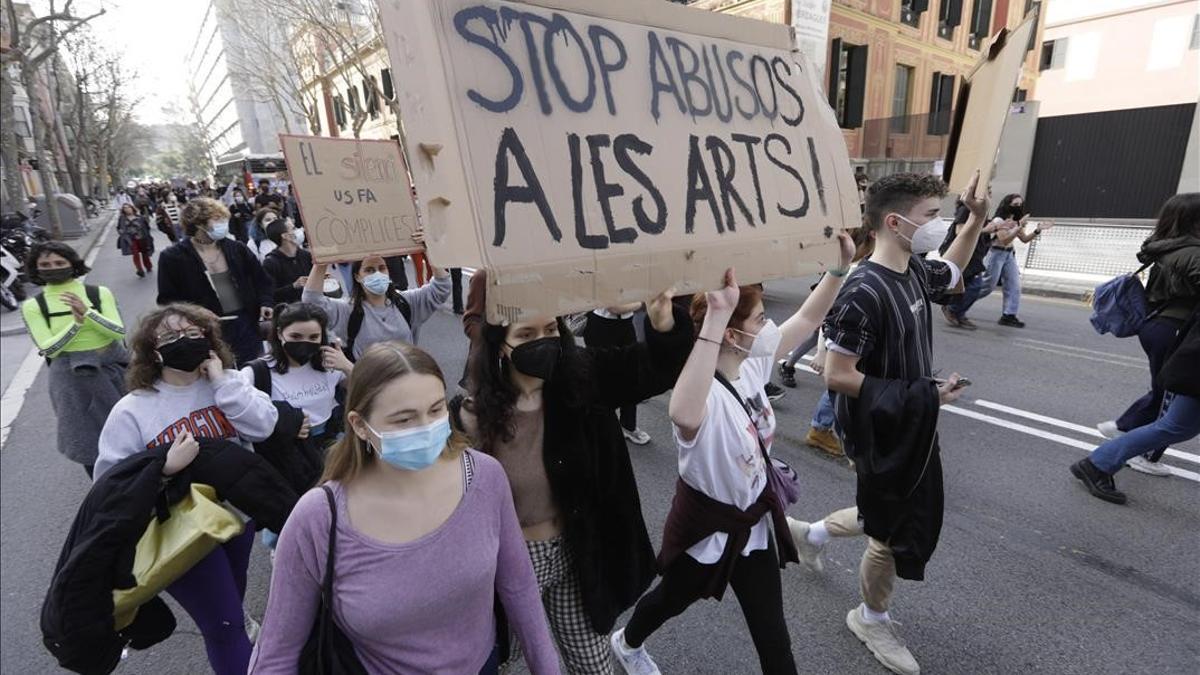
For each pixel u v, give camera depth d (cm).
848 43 1571
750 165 158
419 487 137
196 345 213
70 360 347
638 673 236
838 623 271
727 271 149
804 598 287
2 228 1505
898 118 1627
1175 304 348
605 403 175
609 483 182
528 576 155
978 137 247
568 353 170
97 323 349
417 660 134
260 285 461
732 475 188
